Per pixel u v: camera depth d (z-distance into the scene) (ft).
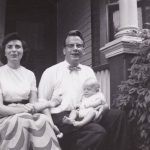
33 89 8.98
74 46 9.86
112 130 8.87
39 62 23.82
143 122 10.28
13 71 8.86
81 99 9.60
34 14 24.31
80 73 10.00
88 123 8.60
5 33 23.18
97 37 19.63
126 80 11.80
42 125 7.45
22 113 7.58
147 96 9.96
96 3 20.13
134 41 11.91
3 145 7.07
